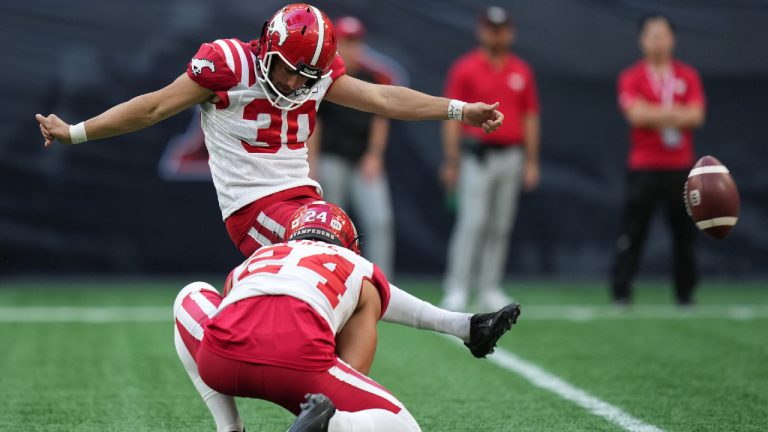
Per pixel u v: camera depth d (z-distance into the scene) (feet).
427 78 118.62
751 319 94.22
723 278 122.01
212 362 39.04
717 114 120.67
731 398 59.00
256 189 46.68
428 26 118.52
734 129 120.57
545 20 119.96
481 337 44.83
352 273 40.81
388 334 85.81
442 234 119.65
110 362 71.36
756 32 120.57
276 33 44.34
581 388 62.28
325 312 38.99
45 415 54.54
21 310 98.89
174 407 56.70
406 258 119.55
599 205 120.78
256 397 39.75
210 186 118.01
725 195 47.01
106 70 114.21
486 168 99.14
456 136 100.89
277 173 46.91
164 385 63.21
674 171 98.73
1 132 113.70
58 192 115.44
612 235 120.98
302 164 47.85
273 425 52.29
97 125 45.06
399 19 118.32
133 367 69.41
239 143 46.52
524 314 97.55
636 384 63.52
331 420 36.42
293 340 38.06
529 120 101.91
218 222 118.11
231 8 115.34
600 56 120.37
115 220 116.47
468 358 73.51
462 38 119.03
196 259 118.01
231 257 118.62
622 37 120.37
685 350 76.69
